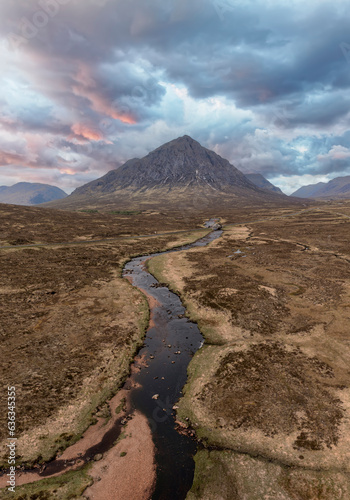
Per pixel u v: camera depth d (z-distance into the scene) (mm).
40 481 12328
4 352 22109
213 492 11953
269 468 12812
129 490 12141
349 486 11711
